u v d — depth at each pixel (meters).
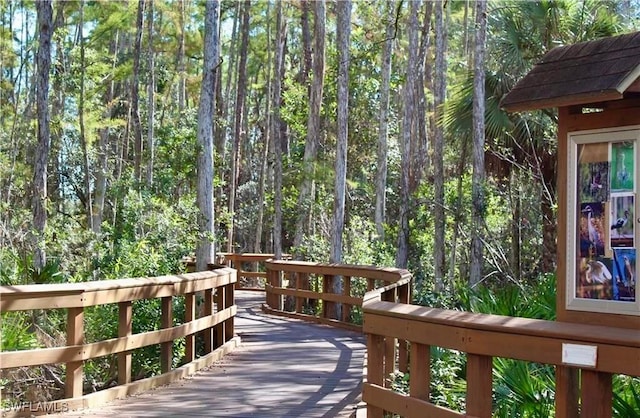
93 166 30.34
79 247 13.13
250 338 12.52
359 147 30.16
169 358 8.55
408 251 18.92
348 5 16.31
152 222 14.48
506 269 16.81
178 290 8.61
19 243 15.58
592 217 4.18
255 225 34.88
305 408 7.11
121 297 7.33
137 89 22.22
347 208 29.62
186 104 38.56
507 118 15.13
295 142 28.61
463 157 17.89
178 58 31.23
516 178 17.45
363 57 25.34
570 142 4.31
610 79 3.99
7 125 30.17
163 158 19.55
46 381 8.84
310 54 26.42
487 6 15.45
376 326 5.16
